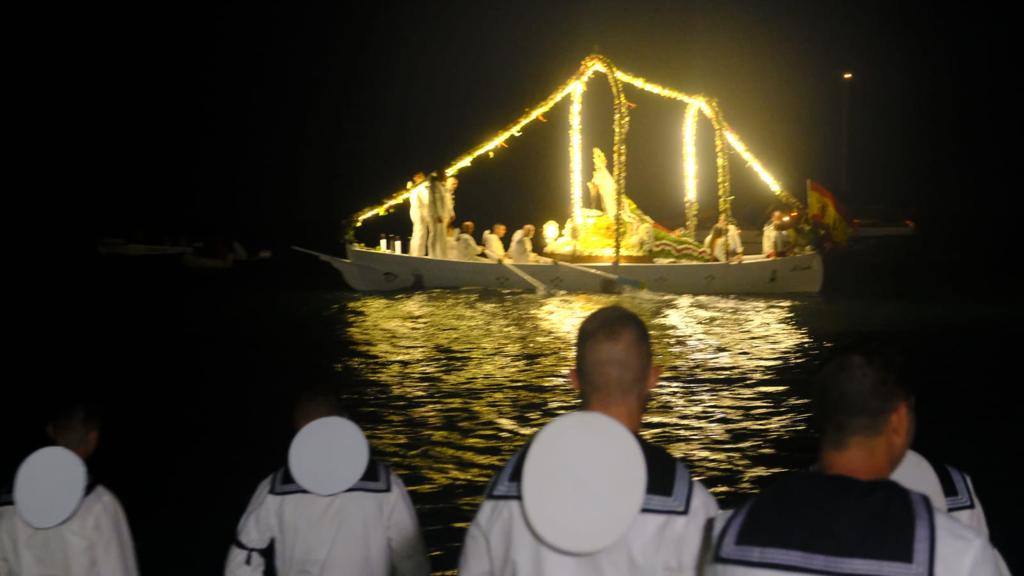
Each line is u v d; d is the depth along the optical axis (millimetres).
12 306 21172
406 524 4188
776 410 11156
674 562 2916
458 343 15891
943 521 2557
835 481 2686
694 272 22875
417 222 24656
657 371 3322
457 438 10031
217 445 10133
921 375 13125
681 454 9461
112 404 12031
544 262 24344
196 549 7305
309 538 4059
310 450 4090
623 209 24750
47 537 4141
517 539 2971
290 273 28094
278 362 14469
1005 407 11297
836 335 16625
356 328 17703
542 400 11688
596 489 2875
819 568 2561
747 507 2740
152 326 18219
